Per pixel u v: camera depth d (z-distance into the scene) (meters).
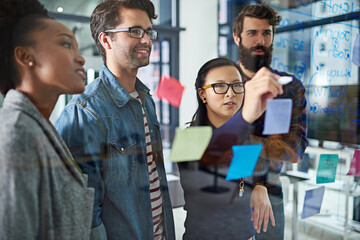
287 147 0.87
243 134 0.79
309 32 0.91
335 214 1.02
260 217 0.89
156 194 0.77
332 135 0.99
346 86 0.99
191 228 0.83
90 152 0.66
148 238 0.75
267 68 0.82
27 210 0.53
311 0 0.90
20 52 0.56
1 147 0.52
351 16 0.98
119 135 0.70
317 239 0.97
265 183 0.89
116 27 0.68
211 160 0.78
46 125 0.57
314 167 0.97
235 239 0.85
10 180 0.52
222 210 0.84
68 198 0.58
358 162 1.03
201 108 0.77
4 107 0.55
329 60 0.96
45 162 0.55
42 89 0.59
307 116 0.92
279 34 0.86
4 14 0.54
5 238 0.52
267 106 0.80
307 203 0.97
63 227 0.58
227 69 0.77
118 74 0.71
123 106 0.71
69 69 0.61
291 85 0.85
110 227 0.70
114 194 0.69
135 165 0.72
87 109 0.67
